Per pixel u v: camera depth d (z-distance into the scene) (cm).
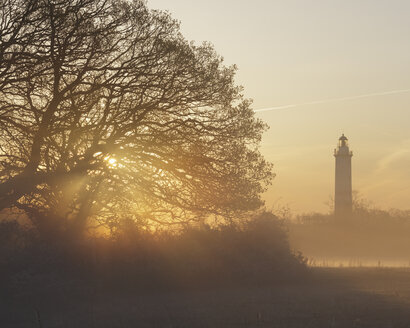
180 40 2631
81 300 2214
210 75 2602
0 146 2627
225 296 2142
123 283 2448
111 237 2619
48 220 2683
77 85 2559
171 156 2645
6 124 2475
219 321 1567
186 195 2780
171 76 2580
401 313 1612
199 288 2433
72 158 2572
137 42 2555
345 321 1504
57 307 2091
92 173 2719
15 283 2233
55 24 2378
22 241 2567
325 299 1938
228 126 2711
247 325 1495
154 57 2547
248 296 2114
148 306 1941
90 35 2430
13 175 2598
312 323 1484
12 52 2272
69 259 2455
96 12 2486
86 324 1658
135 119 2605
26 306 2112
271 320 1552
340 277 2644
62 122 2550
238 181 2733
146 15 2558
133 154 2606
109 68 2470
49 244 2523
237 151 2709
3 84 2327
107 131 2650
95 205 2875
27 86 2423
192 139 2669
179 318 1638
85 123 2659
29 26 2366
